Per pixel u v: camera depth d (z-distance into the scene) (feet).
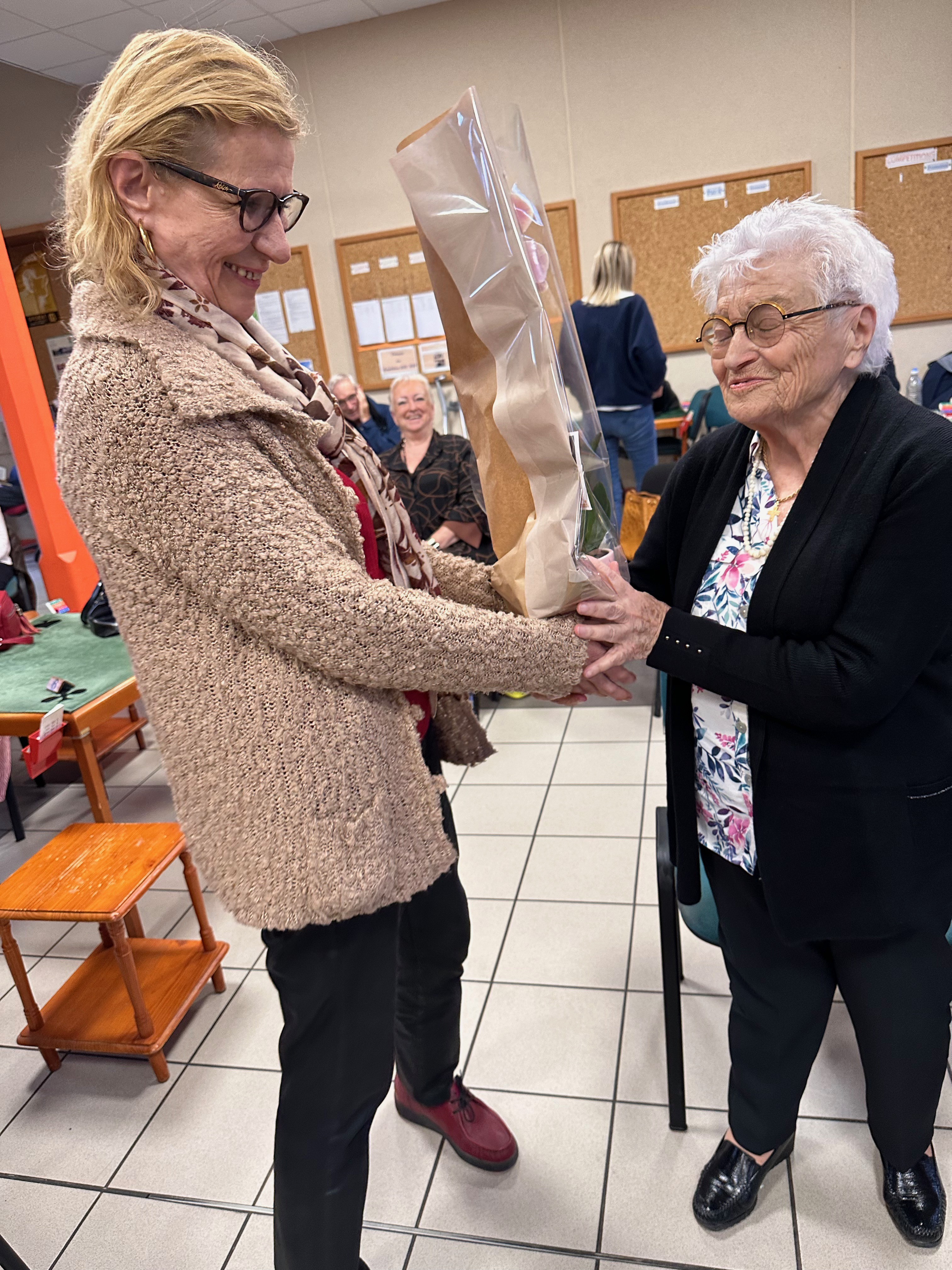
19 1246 5.07
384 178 19.07
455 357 3.63
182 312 2.96
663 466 10.46
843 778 3.74
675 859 4.82
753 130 17.38
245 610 2.97
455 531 11.66
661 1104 5.60
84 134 2.85
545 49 17.63
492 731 11.32
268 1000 6.93
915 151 16.80
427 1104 5.29
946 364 15.16
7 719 7.32
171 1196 5.31
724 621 4.00
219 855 3.28
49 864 6.34
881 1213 4.81
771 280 3.30
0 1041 6.75
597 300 14.89
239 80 2.79
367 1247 4.86
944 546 3.31
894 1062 4.23
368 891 3.25
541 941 7.19
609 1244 4.78
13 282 11.96
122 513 2.91
